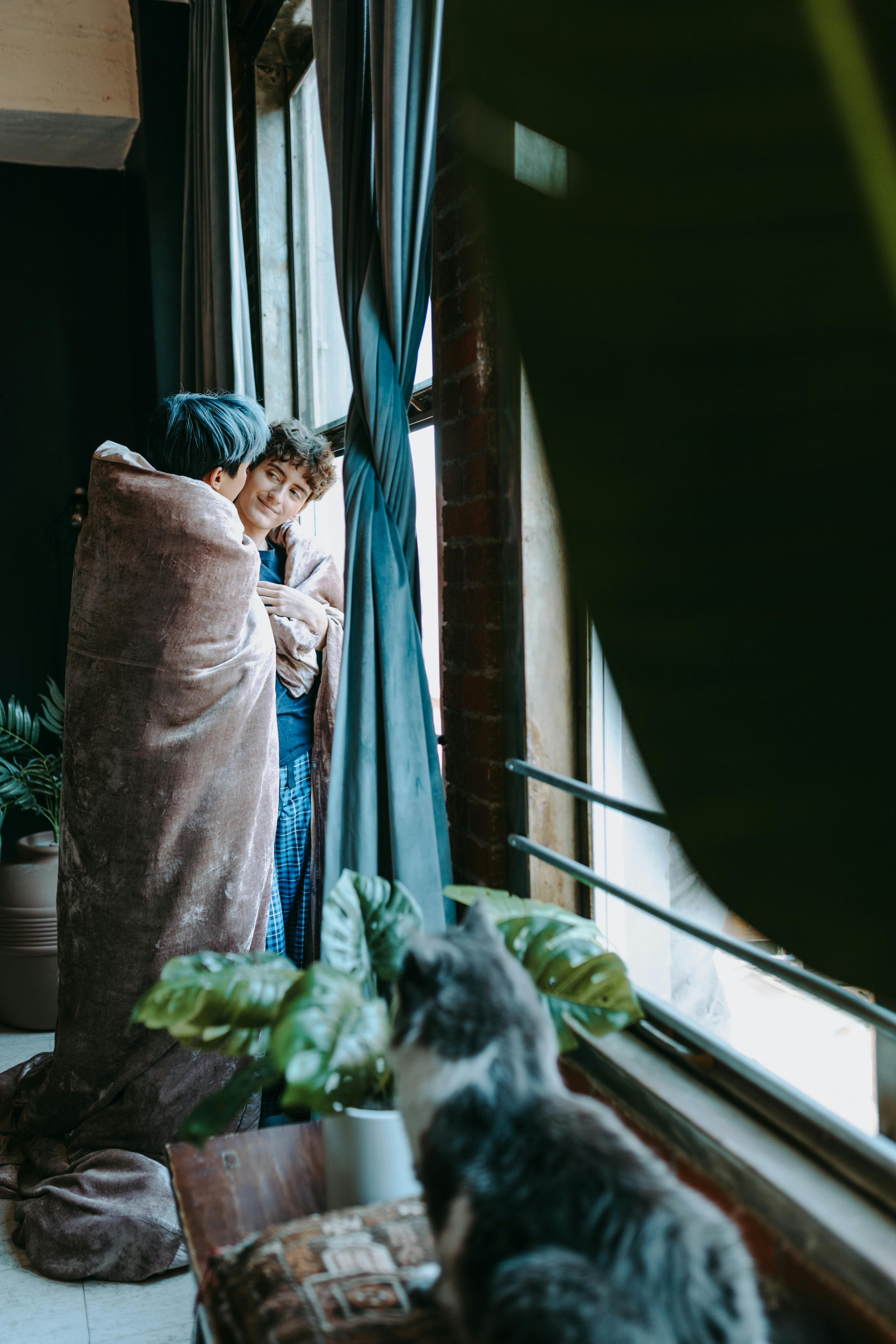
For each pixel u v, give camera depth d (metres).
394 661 1.74
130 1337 1.70
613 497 0.25
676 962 1.65
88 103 3.65
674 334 0.25
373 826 1.75
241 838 1.97
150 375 3.83
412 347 1.80
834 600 0.24
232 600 1.90
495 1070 0.67
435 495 2.27
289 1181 1.05
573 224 0.25
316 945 2.24
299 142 3.33
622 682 0.25
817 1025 1.40
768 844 0.25
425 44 1.59
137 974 1.96
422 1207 0.93
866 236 0.22
